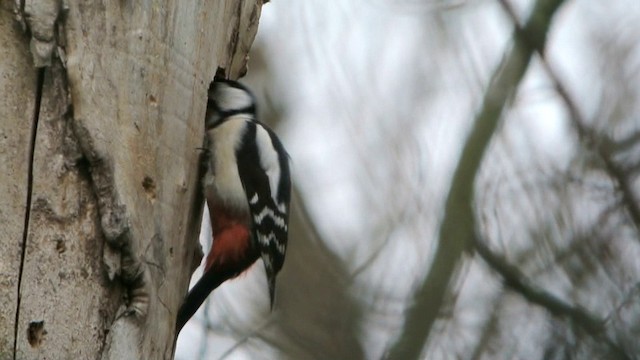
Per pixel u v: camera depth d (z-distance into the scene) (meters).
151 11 8.04
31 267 7.18
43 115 7.38
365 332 13.34
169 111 8.16
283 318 13.48
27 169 7.29
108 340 7.38
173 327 8.11
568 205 13.02
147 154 7.89
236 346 12.97
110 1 7.76
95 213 7.42
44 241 7.25
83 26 7.57
